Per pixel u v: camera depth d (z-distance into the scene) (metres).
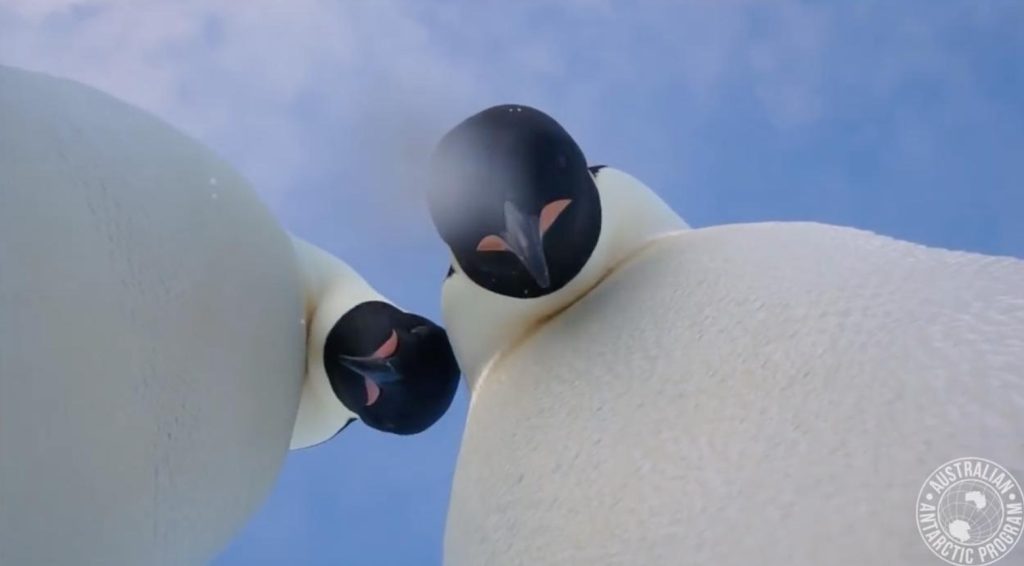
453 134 1.16
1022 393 0.87
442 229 1.18
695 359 1.01
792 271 1.04
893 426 0.89
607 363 1.07
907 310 0.95
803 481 0.90
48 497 1.09
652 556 0.94
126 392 1.15
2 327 1.05
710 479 0.94
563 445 1.04
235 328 1.30
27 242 1.08
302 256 1.58
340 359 1.54
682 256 1.13
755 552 0.90
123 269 1.16
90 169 1.16
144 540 1.23
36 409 1.07
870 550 0.86
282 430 1.44
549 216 1.14
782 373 0.96
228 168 1.40
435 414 1.58
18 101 1.14
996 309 0.93
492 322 1.20
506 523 1.06
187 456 1.24
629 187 1.22
